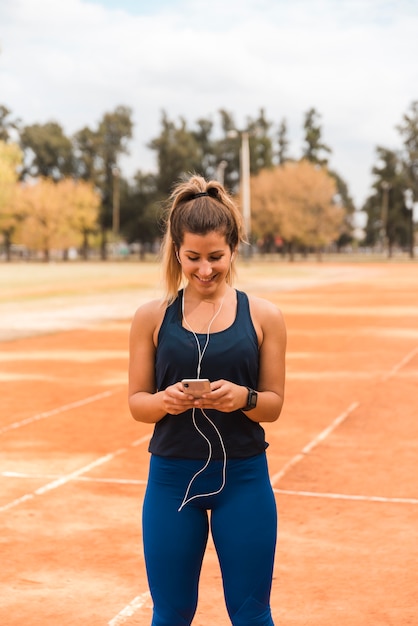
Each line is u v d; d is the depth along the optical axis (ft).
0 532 19.19
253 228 296.10
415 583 15.96
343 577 16.34
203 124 377.91
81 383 42.16
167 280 10.03
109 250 407.44
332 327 69.46
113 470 24.98
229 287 10.11
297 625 14.12
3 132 367.04
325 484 23.25
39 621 14.33
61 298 101.35
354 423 31.96
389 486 23.04
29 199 296.10
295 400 37.04
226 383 9.27
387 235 384.47
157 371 9.93
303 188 290.56
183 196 9.80
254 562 9.71
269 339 9.95
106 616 14.57
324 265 246.88
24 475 24.40
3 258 358.02
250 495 9.77
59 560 17.37
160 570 9.84
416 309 87.61
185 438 9.71
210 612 14.76
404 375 44.16
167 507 9.83
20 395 38.70
